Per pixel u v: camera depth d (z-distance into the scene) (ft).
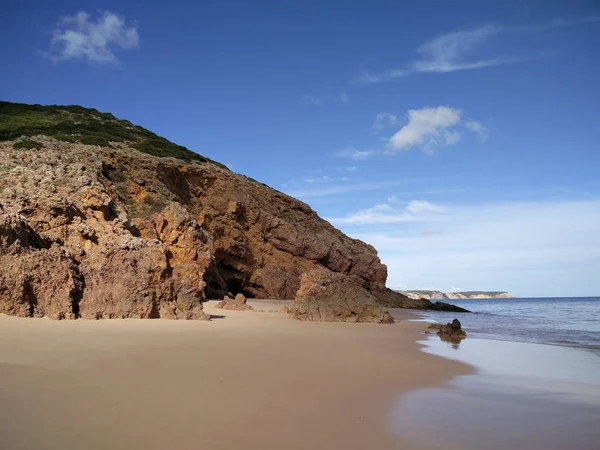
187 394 22.36
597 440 18.94
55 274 48.57
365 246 182.70
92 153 120.06
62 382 22.72
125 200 113.80
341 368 32.19
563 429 20.35
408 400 24.45
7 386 21.38
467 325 88.07
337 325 67.72
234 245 138.21
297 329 57.67
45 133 137.18
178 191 135.33
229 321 62.23
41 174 87.92
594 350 48.44
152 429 17.39
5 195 69.36
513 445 18.13
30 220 63.67
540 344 53.52
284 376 28.04
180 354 32.78
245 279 141.90
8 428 16.46
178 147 169.78
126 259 56.85
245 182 156.35
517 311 172.96
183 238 108.58
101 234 70.13
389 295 167.32
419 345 49.01
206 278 113.70
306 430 18.54
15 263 46.50
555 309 194.39
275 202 162.50
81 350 31.09
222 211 140.15
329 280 79.61
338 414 21.02
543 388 28.99
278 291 143.23
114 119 187.83
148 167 126.62
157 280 57.77
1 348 29.68
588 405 24.70
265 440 17.13
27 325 40.22
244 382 25.81
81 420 17.79
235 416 19.65
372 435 18.49
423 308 163.12
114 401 20.36
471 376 32.45
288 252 151.64
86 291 52.06
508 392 27.63
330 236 166.50
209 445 16.20
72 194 81.97
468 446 17.85
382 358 38.17
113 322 47.93
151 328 46.11
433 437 18.71
